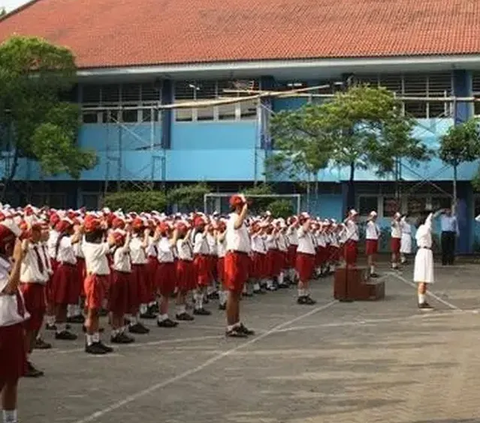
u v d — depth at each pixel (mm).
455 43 31688
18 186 36562
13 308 6586
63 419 7426
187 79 35344
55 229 12195
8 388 6629
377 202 33875
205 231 15633
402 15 35625
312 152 28969
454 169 30812
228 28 37156
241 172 34219
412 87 33281
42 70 32000
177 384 8969
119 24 40031
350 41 33438
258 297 18438
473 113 32531
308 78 34594
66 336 12148
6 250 6621
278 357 10664
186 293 15133
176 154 35094
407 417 7457
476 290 19844
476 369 9828
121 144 35500
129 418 7461
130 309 12273
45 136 30609
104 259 11086
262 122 33125
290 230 21125
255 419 7402
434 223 32062
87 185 36875
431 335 12633
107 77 35406
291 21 36938
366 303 17203
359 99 28625
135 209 30203
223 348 11391
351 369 9820
